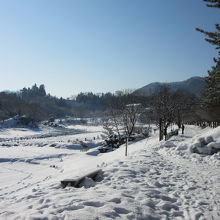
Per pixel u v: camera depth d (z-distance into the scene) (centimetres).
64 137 7475
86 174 848
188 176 941
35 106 14225
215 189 764
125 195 658
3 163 3303
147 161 1205
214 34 1220
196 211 577
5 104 13250
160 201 639
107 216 508
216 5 1125
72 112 18562
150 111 3953
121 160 1245
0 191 1602
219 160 1234
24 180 2139
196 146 1467
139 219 521
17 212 536
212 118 3638
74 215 491
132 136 4331
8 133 8875
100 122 12750
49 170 2748
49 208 542
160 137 3303
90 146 5156
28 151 4366
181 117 4962
